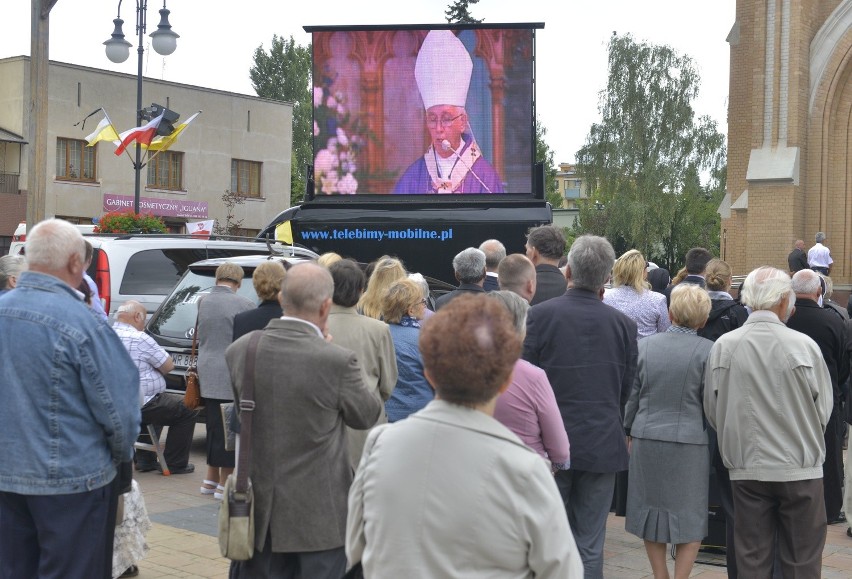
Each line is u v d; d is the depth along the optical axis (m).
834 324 6.83
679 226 55.75
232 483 4.17
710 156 54.97
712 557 6.65
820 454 5.08
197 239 13.14
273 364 4.17
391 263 6.14
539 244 6.54
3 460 4.05
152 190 38.75
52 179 35.66
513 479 2.43
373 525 2.50
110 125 22.62
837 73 23.47
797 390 5.01
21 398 4.05
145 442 9.32
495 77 17.36
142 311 8.56
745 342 5.12
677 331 5.59
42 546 4.11
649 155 54.03
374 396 4.29
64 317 4.11
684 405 5.47
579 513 5.35
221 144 41.12
